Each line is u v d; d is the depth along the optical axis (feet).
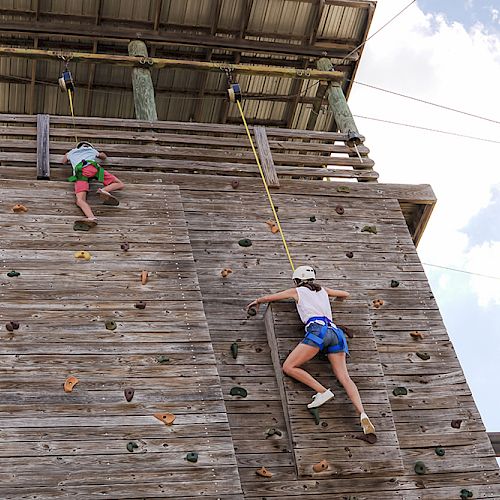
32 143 45.42
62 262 38.09
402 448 37.63
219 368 38.06
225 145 48.34
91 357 34.99
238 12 59.57
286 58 61.87
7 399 32.89
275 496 34.71
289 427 36.11
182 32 59.62
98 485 31.37
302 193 46.62
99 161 45.21
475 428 38.91
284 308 39.14
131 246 39.63
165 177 45.01
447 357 41.14
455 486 36.96
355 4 59.36
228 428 33.99
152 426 33.37
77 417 32.96
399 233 46.14
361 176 48.93
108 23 58.75
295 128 66.03
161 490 31.78
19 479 30.89
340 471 35.19
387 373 39.96
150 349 35.86
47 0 57.82
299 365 36.91
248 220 44.55
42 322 35.68
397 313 42.37
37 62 60.70
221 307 40.50
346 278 43.24
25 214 39.78
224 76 62.69
